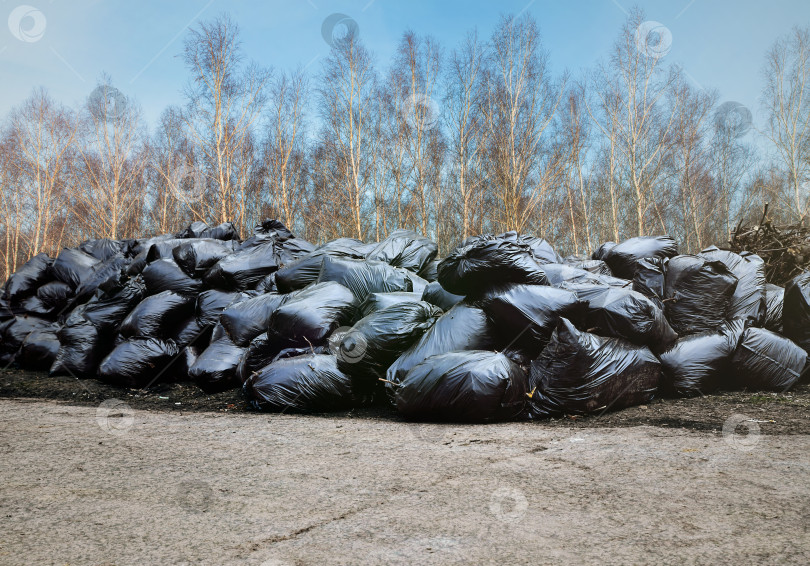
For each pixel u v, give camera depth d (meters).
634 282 4.57
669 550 1.43
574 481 2.05
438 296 4.55
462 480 2.11
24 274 6.87
